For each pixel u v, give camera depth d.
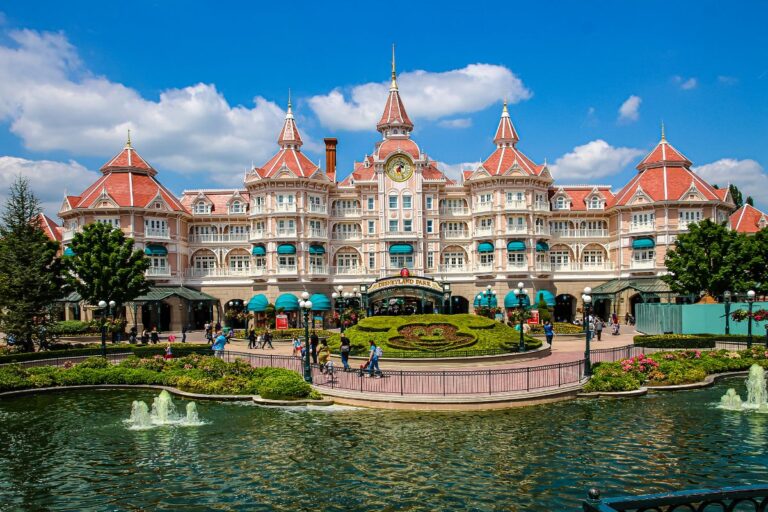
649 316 66.44
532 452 24.84
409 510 19.53
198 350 52.38
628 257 85.94
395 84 93.06
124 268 63.62
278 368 40.47
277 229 84.56
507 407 32.50
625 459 23.84
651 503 10.27
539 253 86.25
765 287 63.91
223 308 85.31
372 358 38.34
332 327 79.19
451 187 90.31
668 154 86.44
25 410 34.66
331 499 20.48
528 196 85.56
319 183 86.25
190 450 26.02
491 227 86.31
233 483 22.08
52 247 59.81
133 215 80.94
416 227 87.69
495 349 45.38
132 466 24.08
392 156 88.00
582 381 36.69
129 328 78.25
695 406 32.53
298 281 84.25
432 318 52.38
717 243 65.44
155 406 32.19
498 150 90.50
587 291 38.91
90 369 42.84
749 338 48.38
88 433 29.05
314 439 27.19
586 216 91.00
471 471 22.78
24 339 55.34
